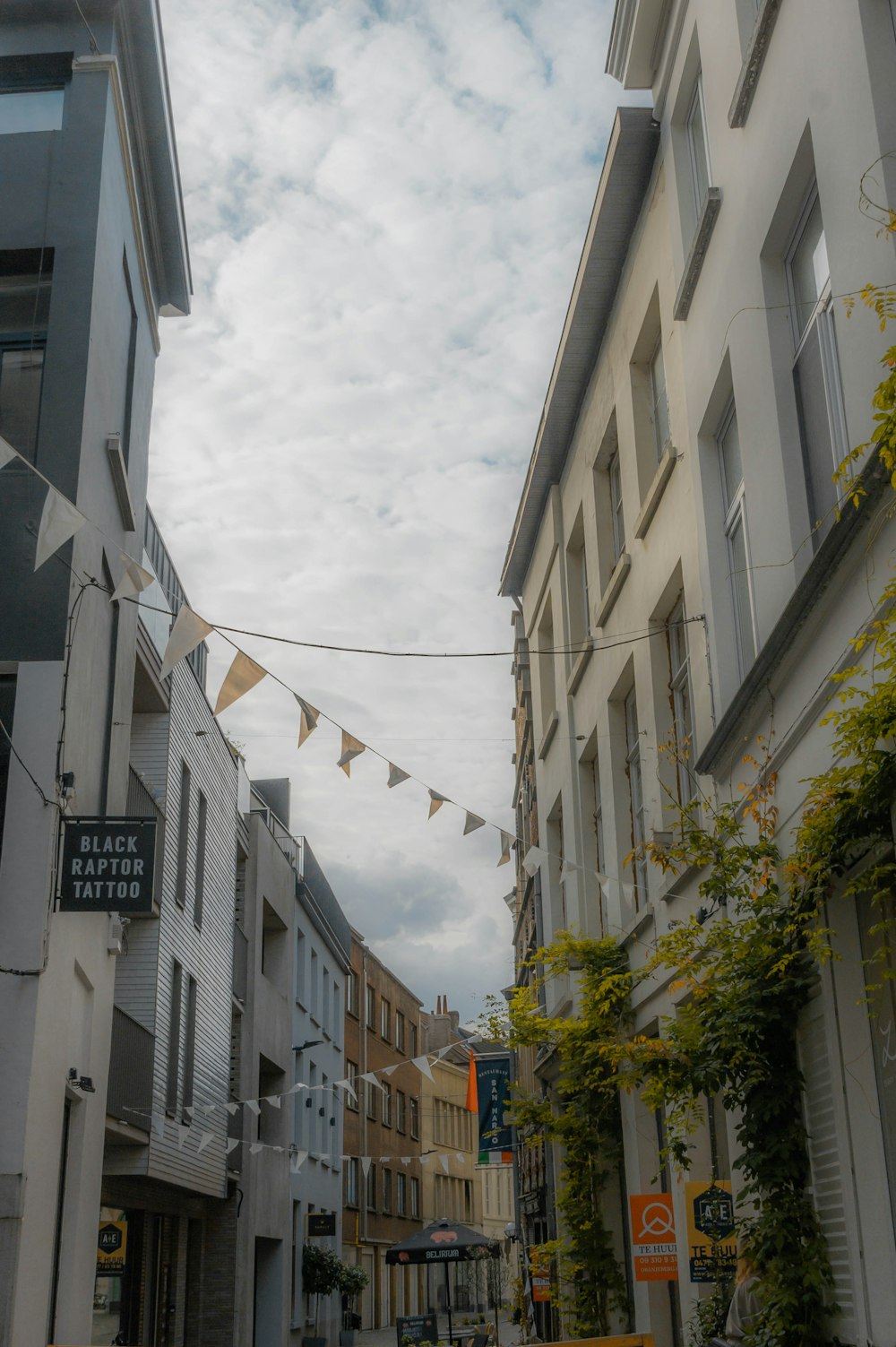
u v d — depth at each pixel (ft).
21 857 35.45
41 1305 34.86
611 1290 47.88
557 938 53.01
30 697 37.19
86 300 41.88
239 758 84.02
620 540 51.70
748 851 27.63
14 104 45.29
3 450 23.71
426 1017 202.28
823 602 24.17
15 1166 32.83
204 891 68.90
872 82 22.90
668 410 43.91
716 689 34.45
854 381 23.43
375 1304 140.15
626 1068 43.52
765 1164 26.27
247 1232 78.33
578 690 56.95
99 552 42.78
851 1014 23.91
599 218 45.83
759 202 29.96
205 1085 67.31
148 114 49.29
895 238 21.72
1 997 34.14
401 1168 159.33
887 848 22.29
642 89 42.91
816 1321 24.59
